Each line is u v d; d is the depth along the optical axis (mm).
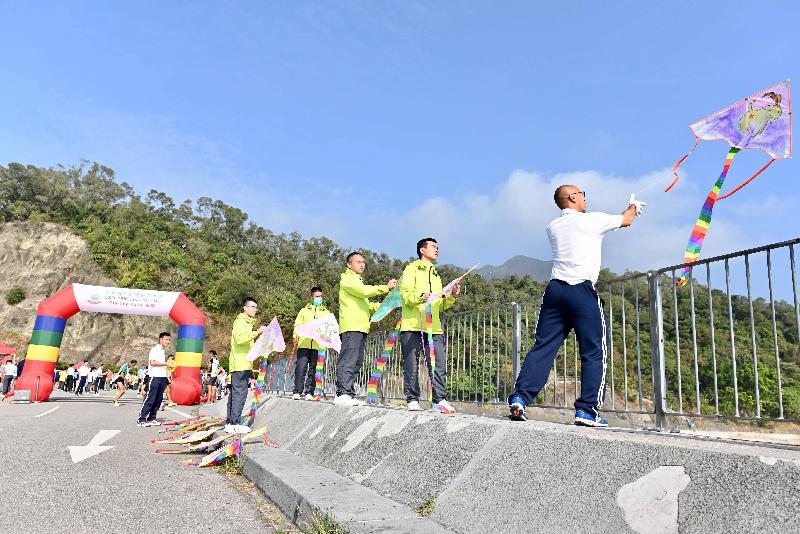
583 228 3707
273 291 80062
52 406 14109
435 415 3998
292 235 111812
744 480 1835
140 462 5371
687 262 3609
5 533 2910
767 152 3586
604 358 3533
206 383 24703
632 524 2023
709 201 3750
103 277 71312
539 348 3758
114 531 3002
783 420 2846
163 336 9664
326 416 5953
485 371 5840
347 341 6395
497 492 2717
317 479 3891
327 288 93062
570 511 2285
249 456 4883
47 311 16703
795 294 2906
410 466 3578
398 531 2654
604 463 2354
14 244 72125
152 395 9352
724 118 3791
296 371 8938
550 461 2619
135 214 87688
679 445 2162
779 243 2998
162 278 72312
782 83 3588
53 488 4020
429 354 5277
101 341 61469
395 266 103938
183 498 3879
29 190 80812
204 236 94562
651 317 3805
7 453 5602
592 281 3621
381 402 7777
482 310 6039
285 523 3332
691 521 1873
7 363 21234
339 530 2742
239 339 7121
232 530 3115
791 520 1619
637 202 3789
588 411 3436
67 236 75438
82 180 87875
